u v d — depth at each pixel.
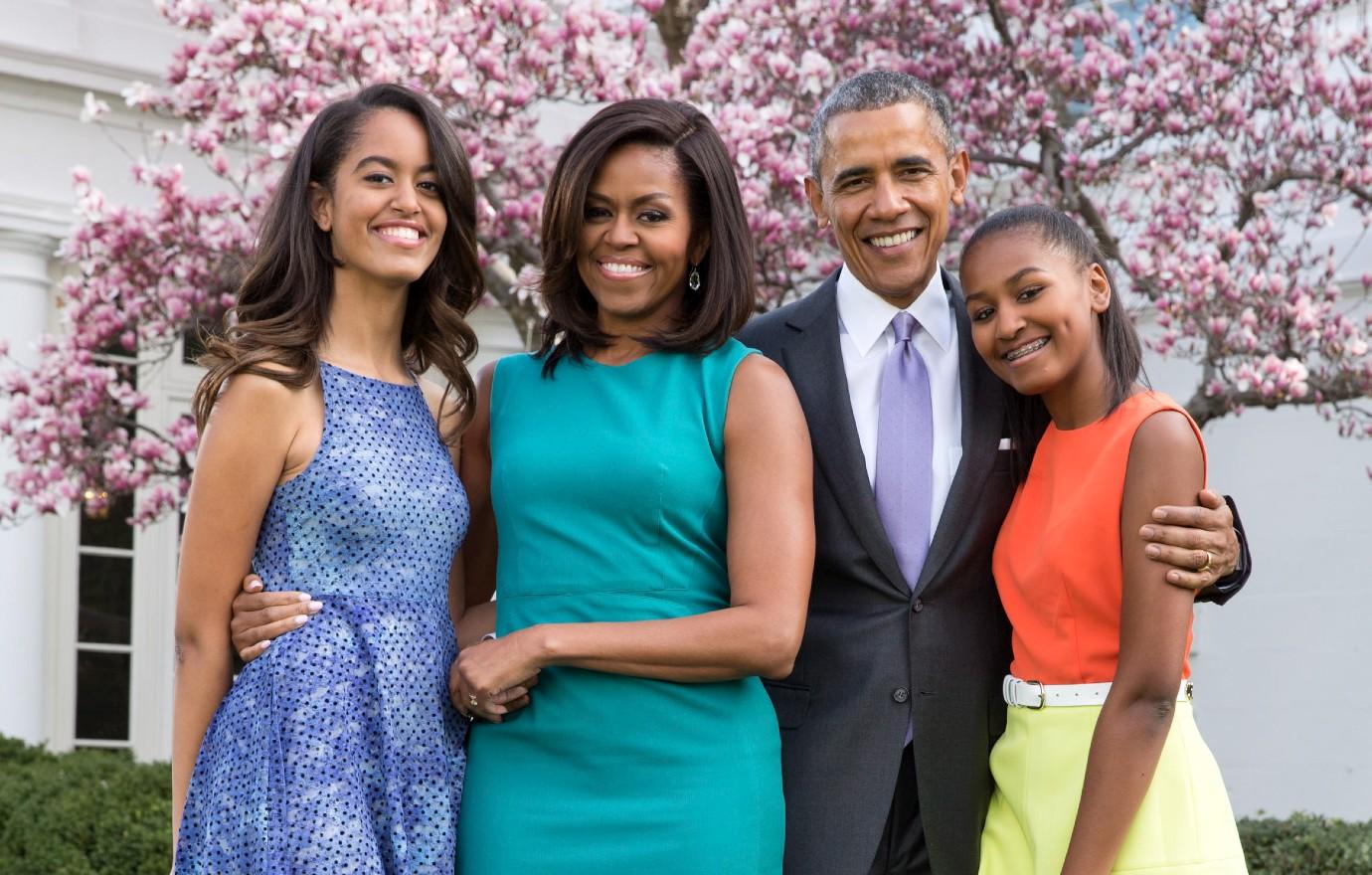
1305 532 16.84
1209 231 12.46
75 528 16.84
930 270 6.30
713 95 12.70
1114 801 5.21
